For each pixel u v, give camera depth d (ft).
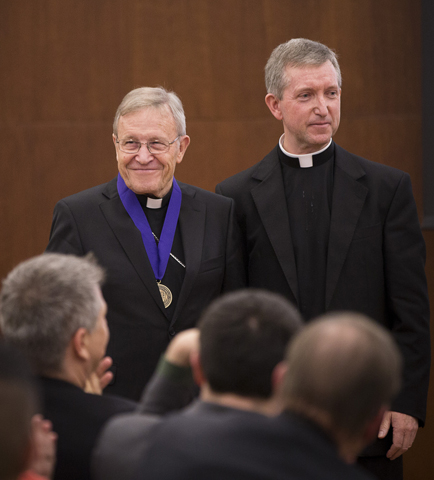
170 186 18.53
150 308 17.60
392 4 31.78
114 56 32.55
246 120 32.78
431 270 31.63
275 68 19.54
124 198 18.42
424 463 32.45
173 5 32.45
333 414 7.43
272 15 32.27
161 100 17.98
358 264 18.98
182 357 10.43
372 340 7.58
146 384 17.42
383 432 18.56
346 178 19.52
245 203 20.13
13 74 32.73
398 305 18.93
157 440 7.88
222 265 18.52
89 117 32.83
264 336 8.84
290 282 19.13
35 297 10.83
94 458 9.51
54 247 17.90
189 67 32.58
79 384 11.21
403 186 19.47
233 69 32.58
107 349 17.54
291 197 19.83
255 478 7.02
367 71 32.07
